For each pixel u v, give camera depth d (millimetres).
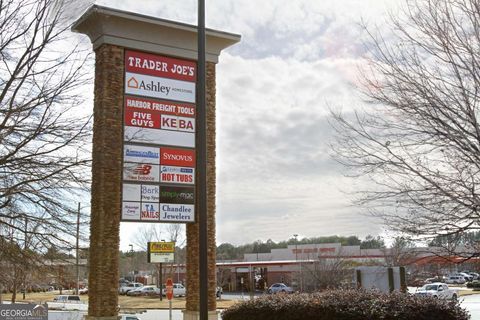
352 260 58219
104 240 18281
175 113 20250
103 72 19125
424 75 10641
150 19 19516
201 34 11945
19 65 10891
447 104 10539
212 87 21422
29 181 11094
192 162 20328
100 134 18859
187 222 20047
